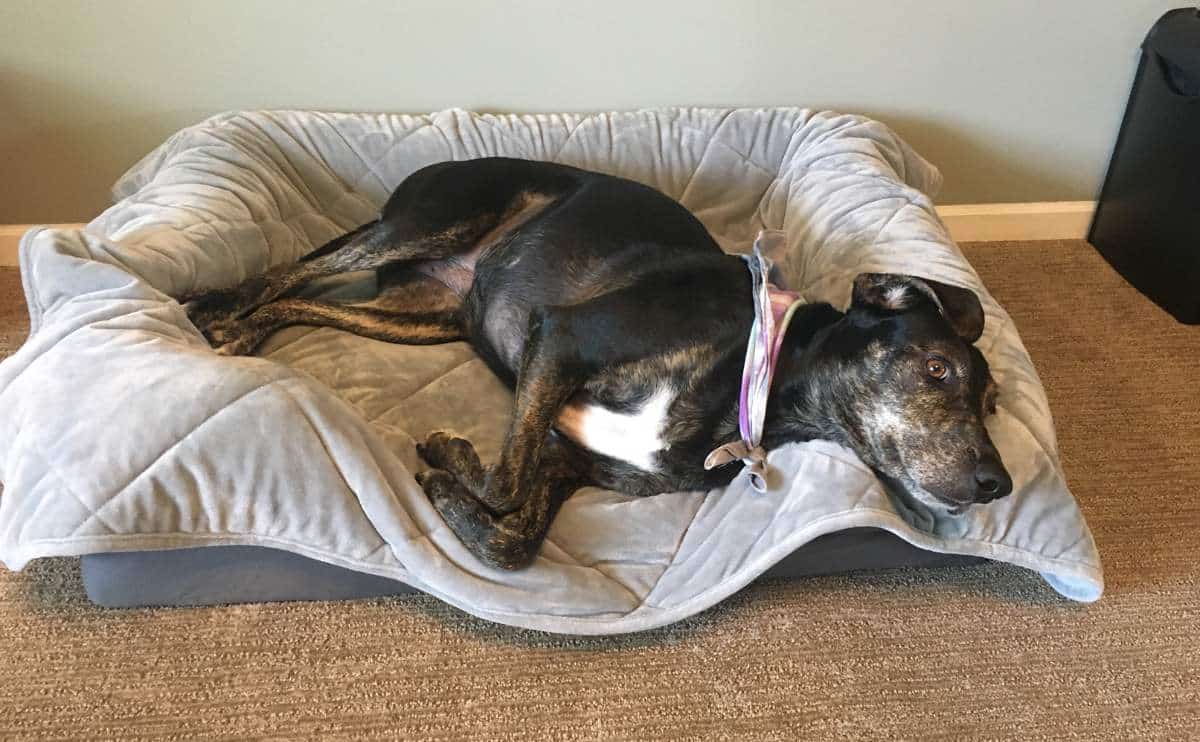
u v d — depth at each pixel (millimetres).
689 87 2592
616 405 1689
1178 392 2371
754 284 1683
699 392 1660
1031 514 1651
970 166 2830
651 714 1486
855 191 2260
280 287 1965
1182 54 2480
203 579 1549
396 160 2422
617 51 2512
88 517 1419
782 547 1584
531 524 1618
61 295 1660
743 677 1559
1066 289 2758
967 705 1555
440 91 2516
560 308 1692
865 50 2598
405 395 1912
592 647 1579
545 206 2045
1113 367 2449
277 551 1541
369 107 2514
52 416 1454
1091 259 2910
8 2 2240
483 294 1996
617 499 1756
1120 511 1995
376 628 1575
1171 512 2002
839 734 1487
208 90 2432
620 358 1650
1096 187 2916
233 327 1885
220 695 1447
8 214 2512
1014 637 1680
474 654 1549
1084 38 2656
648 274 1753
